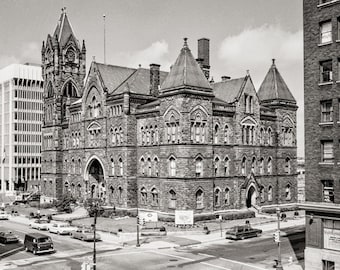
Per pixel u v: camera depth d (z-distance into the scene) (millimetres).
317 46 41125
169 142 68562
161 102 69875
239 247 52344
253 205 77188
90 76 85125
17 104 158625
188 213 62812
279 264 40688
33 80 161000
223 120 73312
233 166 74375
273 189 81375
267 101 83750
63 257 47375
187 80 66625
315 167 40906
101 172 86125
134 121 76312
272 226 67188
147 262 44938
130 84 79000
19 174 159000
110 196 79312
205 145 68438
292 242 55375
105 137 80562
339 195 38969
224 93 80125
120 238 57750
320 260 40031
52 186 97938
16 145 158375
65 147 96125
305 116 41906
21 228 68375
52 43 101062
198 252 49719
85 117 86812
